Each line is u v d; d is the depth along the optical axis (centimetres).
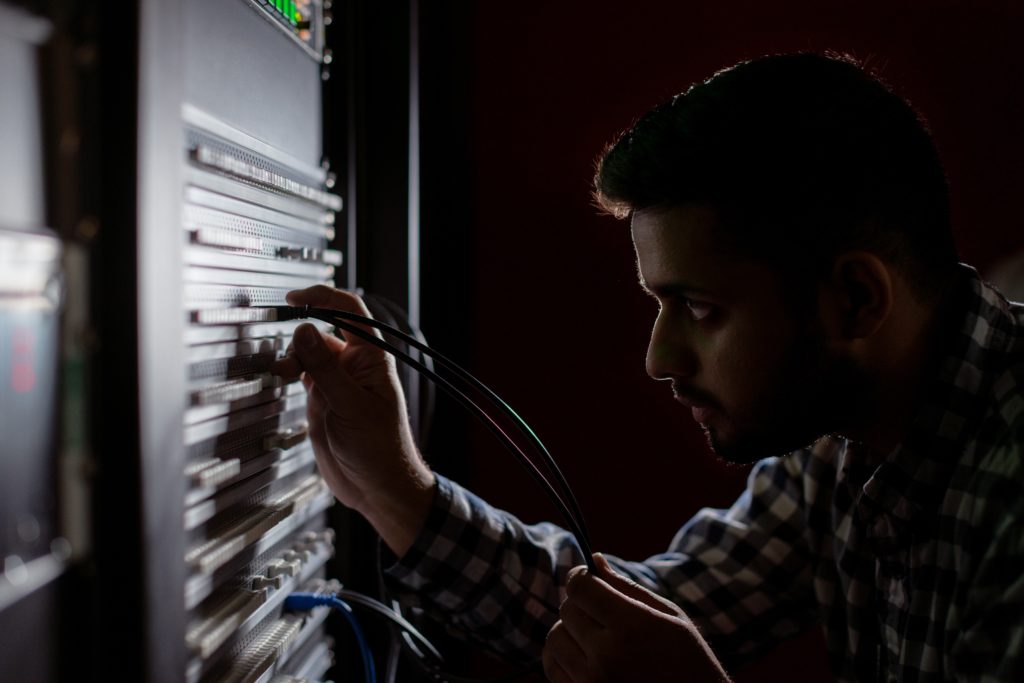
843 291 61
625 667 61
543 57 150
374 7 106
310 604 73
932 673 69
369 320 69
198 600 51
